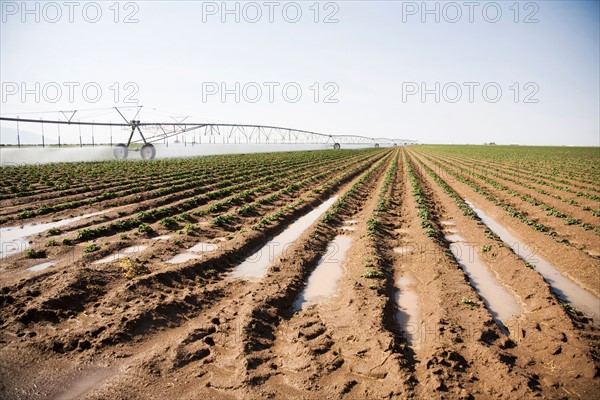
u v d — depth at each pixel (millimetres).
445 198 31906
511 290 13703
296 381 8148
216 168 51312
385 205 27828
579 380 8320
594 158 86438
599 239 19750
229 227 21141
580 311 11922
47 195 27797
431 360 8711
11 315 10102
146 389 7734
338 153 109625
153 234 19109
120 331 9570
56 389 7672
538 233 20109
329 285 13898
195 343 9391
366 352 9273
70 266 13523
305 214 26297
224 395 7691
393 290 13555
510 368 8477
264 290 12391
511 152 120062
